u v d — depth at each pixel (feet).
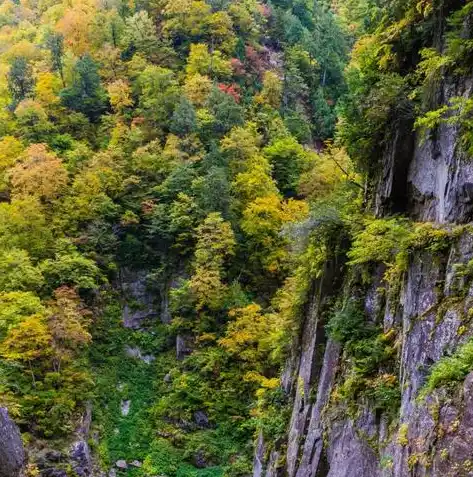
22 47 243.60
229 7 252.01
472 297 40.40
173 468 125.08
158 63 227.40
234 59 228.43
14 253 137.49
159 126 196.54
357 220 70.74
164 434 133.08
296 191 184.34
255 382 135.13
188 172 171.22
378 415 50.24
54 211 165.17
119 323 159.22
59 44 228.43
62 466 109.91
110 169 172.86
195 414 134.10
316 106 246.47
